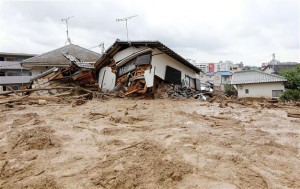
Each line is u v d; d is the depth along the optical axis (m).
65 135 5.88
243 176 3.58
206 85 32.78
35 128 6.34
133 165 3.90
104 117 8.34
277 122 7.53
